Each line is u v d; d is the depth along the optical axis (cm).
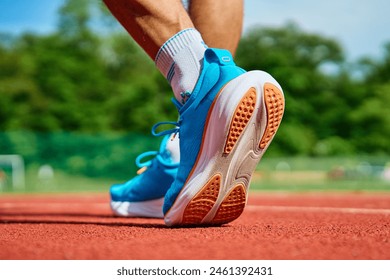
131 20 200
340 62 4728
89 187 2158
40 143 2391
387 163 2422
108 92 3984
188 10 236
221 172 192
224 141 186
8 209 484
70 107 3756
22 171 2344
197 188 193
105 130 3722
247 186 201
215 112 185
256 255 138
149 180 300
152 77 3725
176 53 198
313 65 4619
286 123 3956
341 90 4406
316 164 2412
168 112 3672
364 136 4212
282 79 4116
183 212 199
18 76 3912
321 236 172
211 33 232
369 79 4844
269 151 3834
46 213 381
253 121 184
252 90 180
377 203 564
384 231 189
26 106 3719
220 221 209
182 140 200
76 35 4328
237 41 242
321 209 397
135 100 3647
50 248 150
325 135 4150
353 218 277
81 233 187
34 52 4088
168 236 174
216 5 232
